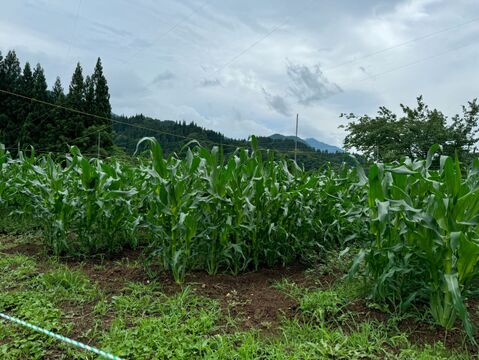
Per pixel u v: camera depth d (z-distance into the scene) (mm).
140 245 5434
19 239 5516
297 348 2422
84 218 4746
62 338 2229
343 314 2957
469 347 2521
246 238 4473
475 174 3037
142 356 2318
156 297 3361
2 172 6488
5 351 2344
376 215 3088
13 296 3199
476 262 2611
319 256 4832
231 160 3846
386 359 2352
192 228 3648
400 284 3082
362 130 18391
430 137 16547
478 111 16891
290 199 4461
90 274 4043
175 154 4344
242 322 2932
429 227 2586
